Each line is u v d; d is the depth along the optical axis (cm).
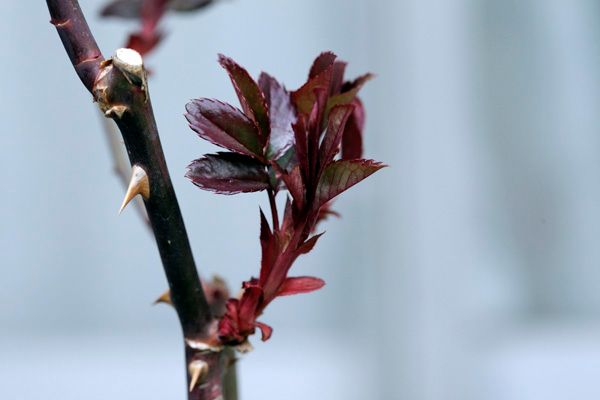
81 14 56
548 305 203
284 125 59
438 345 186
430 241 186
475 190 191
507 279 198
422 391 185
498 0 194
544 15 198
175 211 57
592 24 202
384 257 188
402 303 188
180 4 71
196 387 59
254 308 58
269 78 60
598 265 204
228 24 185
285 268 58
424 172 186
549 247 202
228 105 57
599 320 205
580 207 203
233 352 62
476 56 193
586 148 203
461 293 187
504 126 196
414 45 188
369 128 186
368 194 188
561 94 201
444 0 190
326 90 58
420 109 187
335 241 191
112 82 55
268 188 58
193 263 58
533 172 199
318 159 58
